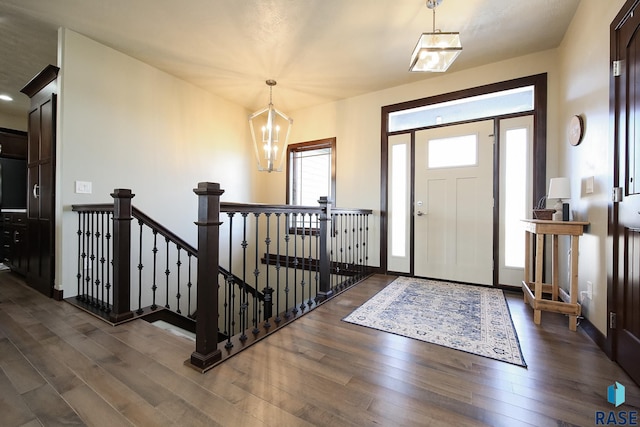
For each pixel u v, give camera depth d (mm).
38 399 1319
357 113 4219
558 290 2570
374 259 4062
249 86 3908
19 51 3074
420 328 2162
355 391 1409
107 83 2984
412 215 3803
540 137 3051
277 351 1799
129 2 2336
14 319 2256
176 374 1529
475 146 3414
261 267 5008
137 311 2389
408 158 3834
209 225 1630
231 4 2357
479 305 2684
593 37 2107
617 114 1735
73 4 2357
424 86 3703
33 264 3080
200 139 3980
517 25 2619
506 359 1716
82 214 2789
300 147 4699
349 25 2621
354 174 4227
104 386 1420
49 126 2809
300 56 3154
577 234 2102
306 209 2664
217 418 1217
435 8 2383
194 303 3893
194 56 3170
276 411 1263
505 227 3248
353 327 2178
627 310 1591
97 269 2584
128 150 3180
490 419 1223
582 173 2301
